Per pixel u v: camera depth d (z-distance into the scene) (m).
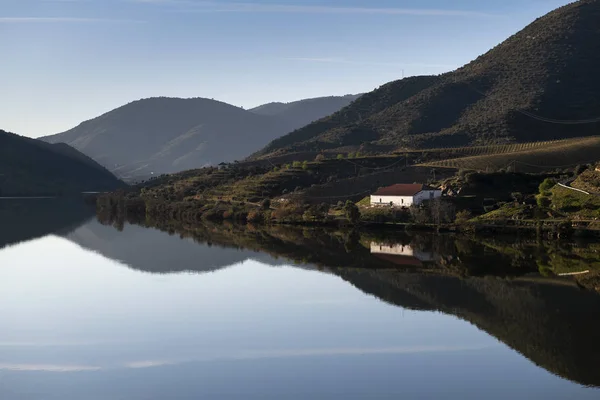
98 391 47.41
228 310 70.56
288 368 51.69
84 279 89.94
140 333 61.53
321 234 149.38
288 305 73.00
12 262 106.75
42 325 64.44
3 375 50.50
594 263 98.75
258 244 131.25
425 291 80.38
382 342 58.38
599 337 59.28
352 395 46.38
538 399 45.56
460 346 57.22
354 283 86.06
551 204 141.25
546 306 71.44
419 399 45.66
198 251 119.62
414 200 161.75
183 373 50.72
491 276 90.12
